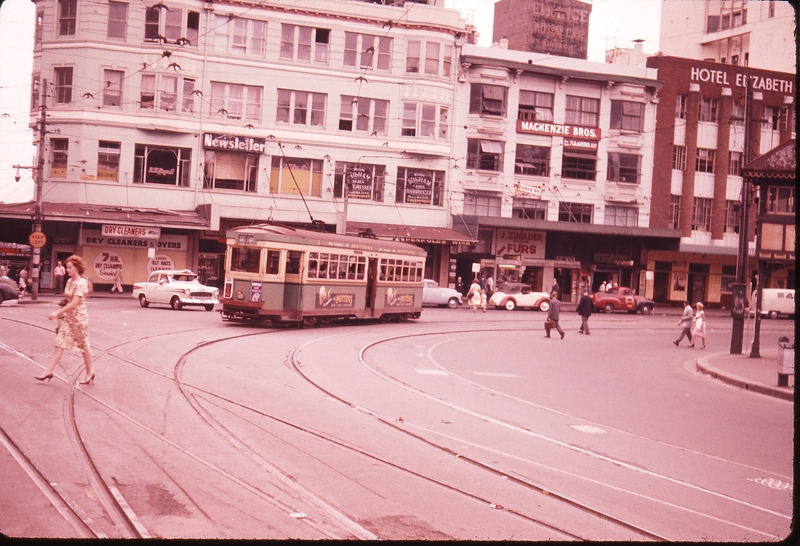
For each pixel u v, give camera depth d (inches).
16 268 1676.9
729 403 676.7
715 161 2231.8
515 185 2036.2
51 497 283.0
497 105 2012.8
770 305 2108.8
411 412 509.0
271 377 607.2
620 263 2165.4
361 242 1181.1
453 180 1985.7
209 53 1772.9
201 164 1766.7
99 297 1513.3
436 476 347.6
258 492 304.3
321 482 324.8
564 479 360.5
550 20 3002.0
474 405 562.3
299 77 1838.1
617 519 300.2
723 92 2218.3
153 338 810.2
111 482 304.2
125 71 1700.3
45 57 1694.1
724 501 344.5
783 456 455.2
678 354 1123.3
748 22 2421.3
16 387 481.4
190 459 345.7
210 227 1694.1
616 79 2105.1
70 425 392.8
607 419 548.1
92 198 1688.0
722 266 2287.2
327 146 1863.9
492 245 2059.5
